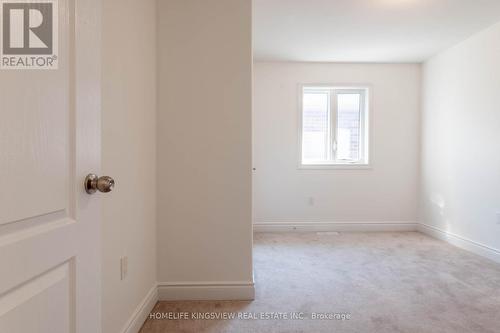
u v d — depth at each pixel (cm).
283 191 403
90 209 82
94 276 84
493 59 287
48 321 66
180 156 199
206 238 200
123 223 144
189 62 198
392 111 406
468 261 281
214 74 199
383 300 201
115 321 135
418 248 324
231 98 199
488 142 293
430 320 176
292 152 403
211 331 163
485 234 296
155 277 196
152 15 188
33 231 62
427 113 389
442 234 358
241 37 199
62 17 70
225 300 199
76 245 75
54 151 68
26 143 60
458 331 164
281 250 318
